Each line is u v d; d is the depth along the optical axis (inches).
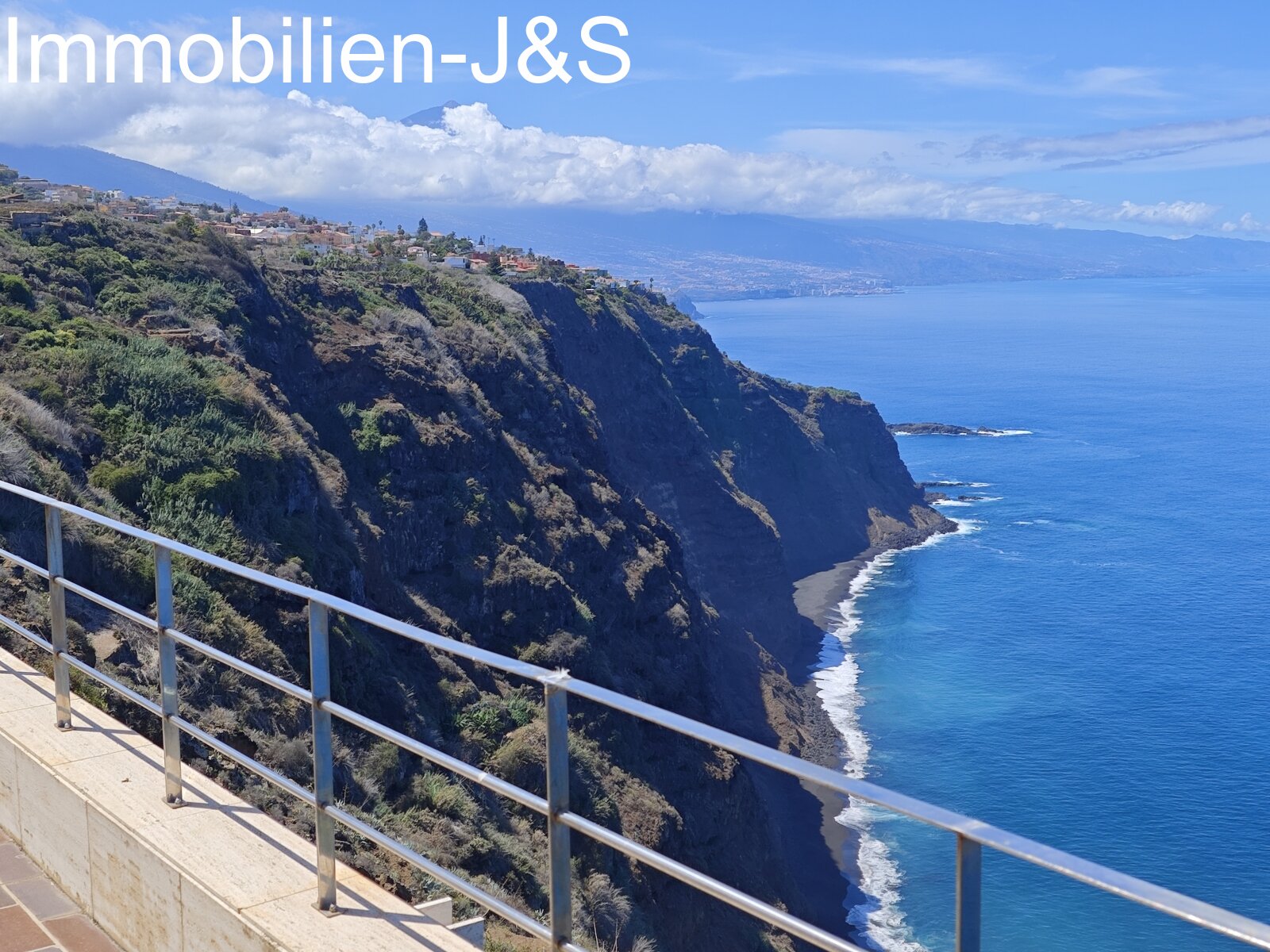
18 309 1031.6
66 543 659.4
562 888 156.9
